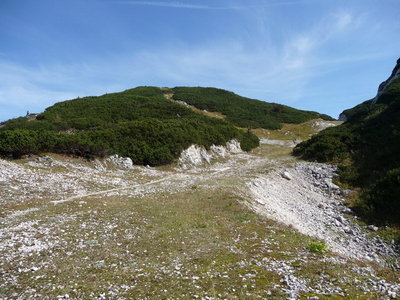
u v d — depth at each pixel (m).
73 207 19.78
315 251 12.88
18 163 29.41
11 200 20.28
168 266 11.09
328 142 44.69
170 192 25.72
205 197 23.58
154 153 41.84
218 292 8.91
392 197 24.34
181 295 8.73
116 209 19.81
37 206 19.75
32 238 14.00
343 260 12.14
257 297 8.52
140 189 27.22
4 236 14.11
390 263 16.58
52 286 9.43
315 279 9.77
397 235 19.84
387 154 33.84
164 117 65.81
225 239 14.36
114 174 34.00
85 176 29.92
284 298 8.44
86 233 15.00
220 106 106.81
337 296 8.52
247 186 28.39
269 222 17.98
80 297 8.72
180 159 44.94
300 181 35.06
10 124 53.25
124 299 8.55
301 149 51.47
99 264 11.21
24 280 9.88
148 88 121.31
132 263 11.40
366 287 9.34
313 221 23.52
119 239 14.22
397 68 65.75
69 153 34.75
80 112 63.31
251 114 104.00
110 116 63.12
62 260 11.68
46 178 26.47
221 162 51.75
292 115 110.56
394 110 42.78
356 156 38.91
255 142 71.50
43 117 59.88
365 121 46.97
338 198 29.78
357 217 24.25
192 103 105.81
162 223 16.83
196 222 17.20
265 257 11.95
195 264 11.22
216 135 58.12
